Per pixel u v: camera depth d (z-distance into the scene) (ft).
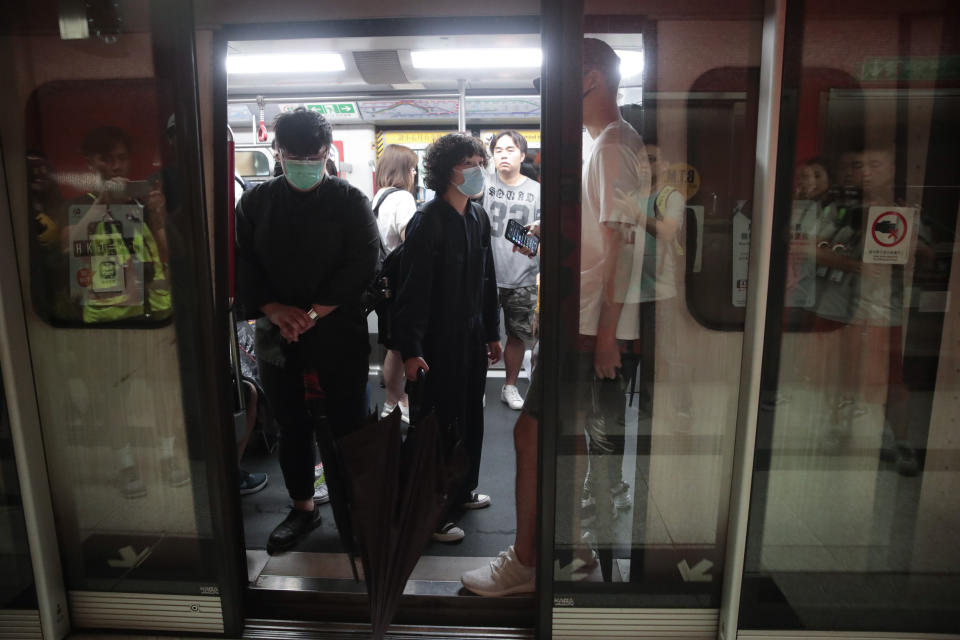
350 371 7.80
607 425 5.98
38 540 6.30
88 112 5.75
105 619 6.68
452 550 8.30
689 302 5.84
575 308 5.72
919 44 5.30
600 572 6.28
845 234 5.61
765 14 5.36
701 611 6.37
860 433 5.98
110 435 6.33
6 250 5.91
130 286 6.06
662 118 5.59
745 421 5.88
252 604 6.93
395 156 12.12
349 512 6.07
